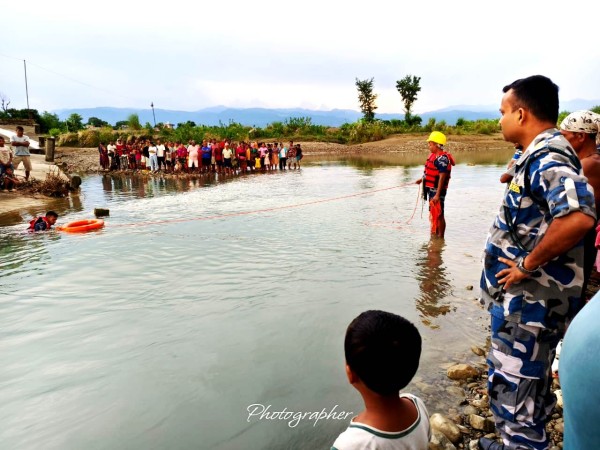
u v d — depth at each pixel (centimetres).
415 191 1429
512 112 220
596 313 119
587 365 113
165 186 1748
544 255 192
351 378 164
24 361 366
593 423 113
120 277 586
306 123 5234
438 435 261
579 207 182
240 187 1661
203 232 861
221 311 463
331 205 1171
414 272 582
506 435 222
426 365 349
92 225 911
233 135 4344
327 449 256
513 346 214
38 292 533
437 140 762
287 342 388
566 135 344
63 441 267
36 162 2231
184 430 274
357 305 471
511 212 212
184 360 361
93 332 419
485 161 2619
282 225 913
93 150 3497
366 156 3594
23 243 794
